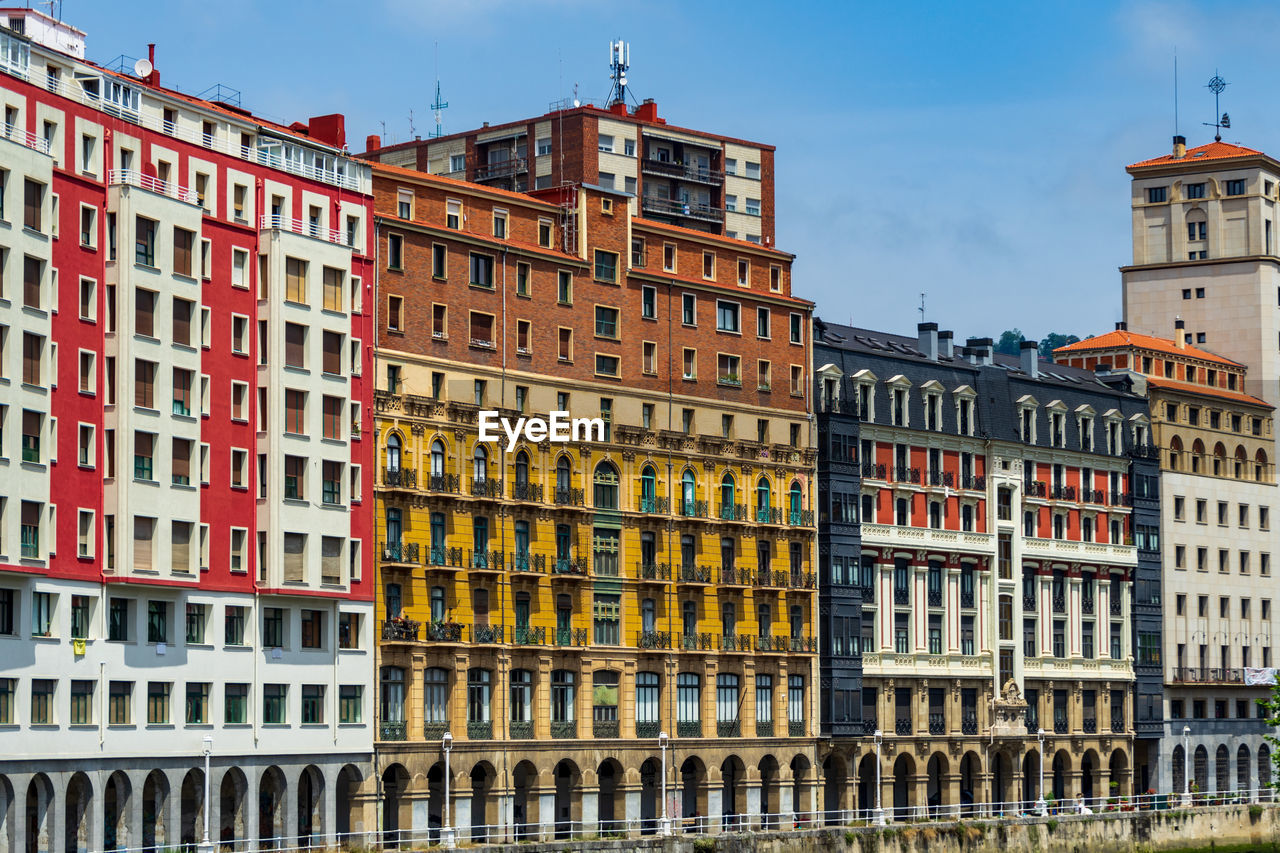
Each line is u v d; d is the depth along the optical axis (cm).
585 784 12925
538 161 17425
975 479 15600
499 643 12556
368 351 11969
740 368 14162
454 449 12438
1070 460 16450
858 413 14800
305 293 11588
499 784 12438
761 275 14525
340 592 11675
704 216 18125
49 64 10406
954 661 15200
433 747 12131
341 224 11944
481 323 12700
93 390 10356
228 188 11294
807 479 14475
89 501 10294
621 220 13588
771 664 14112
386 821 12088
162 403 10644
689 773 13675
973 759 15338
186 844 10606
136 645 10506
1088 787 16350
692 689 13638
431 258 12425
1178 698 17262
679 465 13712
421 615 12188
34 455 9969
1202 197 18950
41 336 10019
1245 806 15600
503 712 12550
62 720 10044
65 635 10100
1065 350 17938
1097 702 16388
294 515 11419
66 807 10300
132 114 10800
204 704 10906
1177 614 17338
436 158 18025
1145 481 17100
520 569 12756
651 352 13675
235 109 11831
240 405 11250
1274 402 18600
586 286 13325
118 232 10462
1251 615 18138
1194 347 18588
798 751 14162
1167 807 15600
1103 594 16588
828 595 14412
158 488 10594
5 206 9812
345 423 11769
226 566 11069
